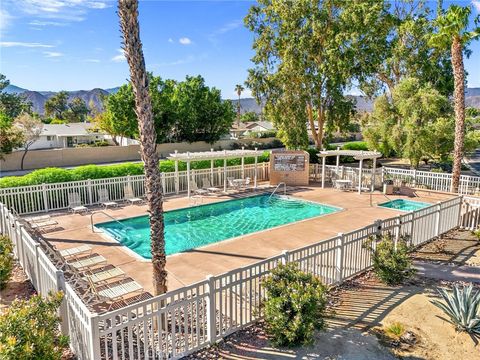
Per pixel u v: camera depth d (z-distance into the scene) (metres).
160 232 6.66
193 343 6.14
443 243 12.18
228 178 21.80
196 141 49.03
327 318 7.20
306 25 26.84
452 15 17.41
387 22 28.70
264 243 12.04
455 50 17.88
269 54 29.52
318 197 19.77
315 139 31.83
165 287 6.91
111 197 17.89
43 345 5.02
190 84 47.34
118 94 43.91
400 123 25.27
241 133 71.12
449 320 7.14
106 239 12.32
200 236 13.77
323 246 8.38
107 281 8.58
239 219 16.23
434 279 9.23
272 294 6.50
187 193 20.14
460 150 19.00
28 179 15.73
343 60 26.92
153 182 6.46
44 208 15.87
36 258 7.73
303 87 28.19
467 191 19.69
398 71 30.98
